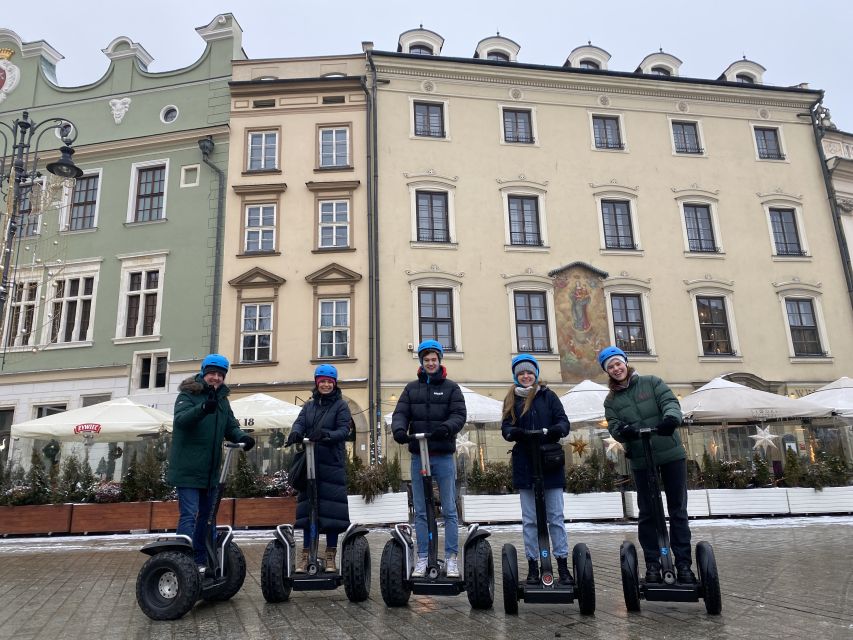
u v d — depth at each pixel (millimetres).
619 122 23688
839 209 24578
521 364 5562
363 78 22219
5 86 24359
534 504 5383
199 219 21641
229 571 5883
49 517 13172
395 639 4500
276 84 22203
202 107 22812
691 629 4613
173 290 21156
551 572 5055
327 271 20484
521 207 22266
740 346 22141
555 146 22906
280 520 13453
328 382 6125
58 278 22125
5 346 21281
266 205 21516
